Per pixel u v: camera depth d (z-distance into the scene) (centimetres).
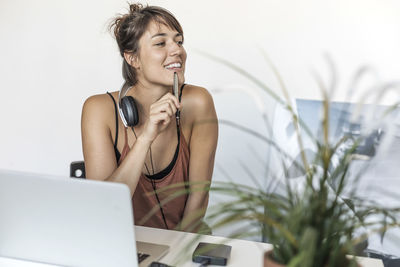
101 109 193
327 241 79
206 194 194
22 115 295
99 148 189
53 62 286
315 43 248
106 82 280
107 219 104
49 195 106
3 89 296
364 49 243
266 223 82
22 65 292
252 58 256
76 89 285
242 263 123
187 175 199
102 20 275
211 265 121
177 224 190
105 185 100
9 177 107
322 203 79
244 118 257
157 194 188
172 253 129
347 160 84
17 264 116
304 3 246
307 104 223
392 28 239
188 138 202
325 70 247
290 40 250
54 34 284
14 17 289
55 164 294
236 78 259
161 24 196
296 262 70
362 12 241
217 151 259
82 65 282
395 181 207
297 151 212
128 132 193
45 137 293
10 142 300
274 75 254
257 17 253
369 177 208
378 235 196
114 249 107
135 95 197
